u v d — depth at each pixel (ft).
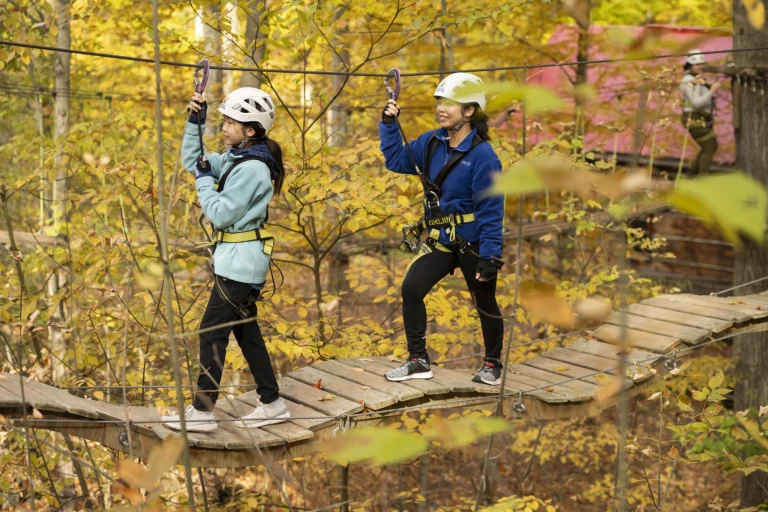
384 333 20.95
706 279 39.27
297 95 24.79
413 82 25.85
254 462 12.35
